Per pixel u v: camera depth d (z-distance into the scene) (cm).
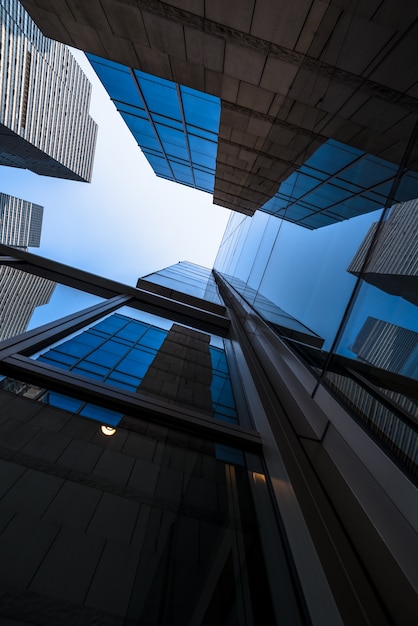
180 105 1327
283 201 1259
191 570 387
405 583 265
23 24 8675
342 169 634
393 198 379
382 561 289
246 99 1102
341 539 321
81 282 1759
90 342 996
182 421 645
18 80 8962
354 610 262
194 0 795
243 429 671
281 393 677
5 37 8000
